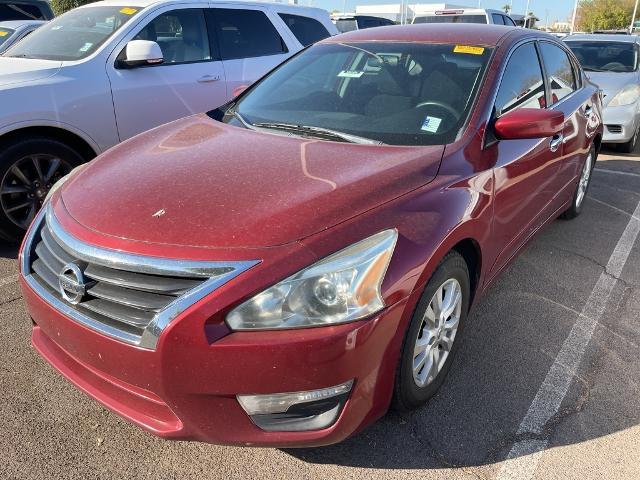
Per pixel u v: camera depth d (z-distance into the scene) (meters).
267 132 2.95
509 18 13.77
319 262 1.94
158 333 1.88
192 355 1.87
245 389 1.90
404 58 3.33
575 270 4.12
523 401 2.68
